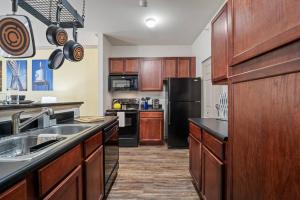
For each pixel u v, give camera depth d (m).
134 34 4.62
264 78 0.84
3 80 5.52
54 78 5.48
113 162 2.75
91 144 1.82
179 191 2.58
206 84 4.42
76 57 2.42
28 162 0.97
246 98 1.00
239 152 1.08
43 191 1.04
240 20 1.04
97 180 1.98
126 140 4.82
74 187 1.43
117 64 5.20
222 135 1.56
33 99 5.49
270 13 0.78
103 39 4.61
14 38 1.60
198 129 2.35
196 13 3.45
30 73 5.50
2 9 3.21
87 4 3.08
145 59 5.21
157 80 5.23
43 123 2.13
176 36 4.79
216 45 2.14
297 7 0.64
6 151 1.51
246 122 1.00
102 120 2.64
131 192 2.56
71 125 2.22
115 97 5.57
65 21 2.41
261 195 0.87
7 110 1.69
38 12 1.98
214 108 3.91
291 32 0.66
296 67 0.66
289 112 0.69
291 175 0.69
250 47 0.93
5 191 0.78
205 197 2.05
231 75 1.17
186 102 4.73
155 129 5.01
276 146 0.76
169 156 4.06
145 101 5.44
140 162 3.71
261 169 0.87
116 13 3.43
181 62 5.23
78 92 5.44
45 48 5.41
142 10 3.33
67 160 1.33
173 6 3.18
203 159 2.13
